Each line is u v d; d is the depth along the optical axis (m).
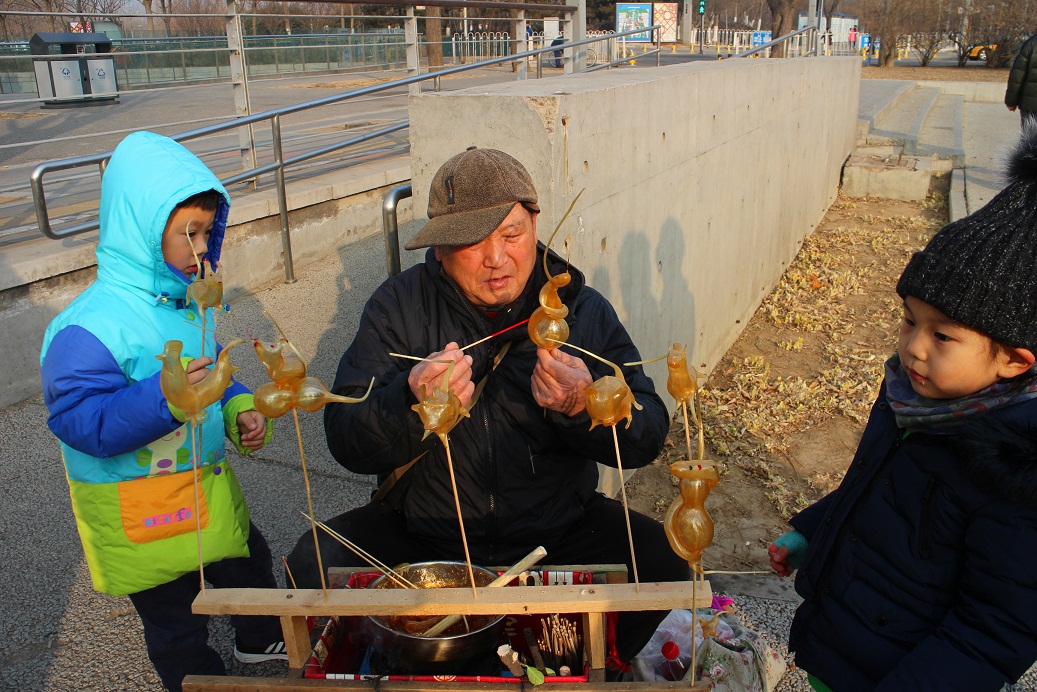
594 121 2.97
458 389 1.73
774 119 6.38
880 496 1.77
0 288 4.30
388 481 2.27
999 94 23.80
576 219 2.90
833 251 8.78
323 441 4.04
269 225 5.95
